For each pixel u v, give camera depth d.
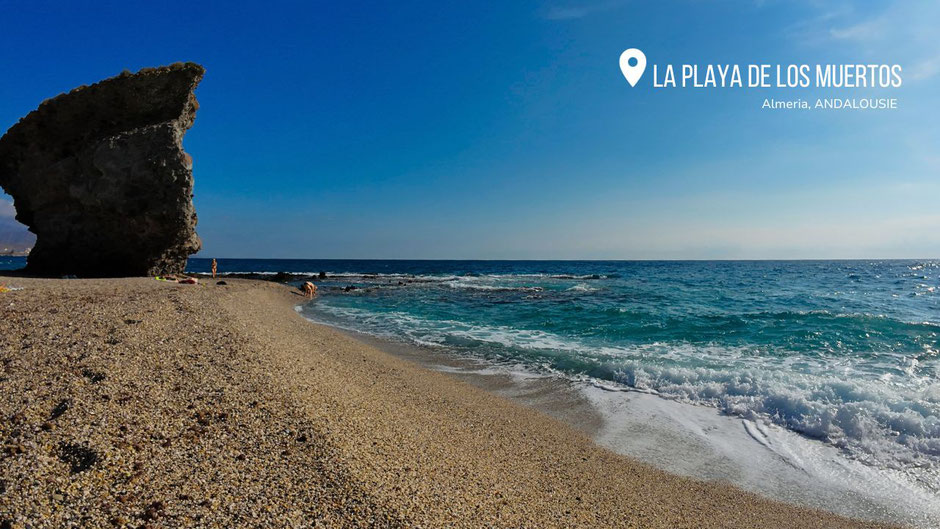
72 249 28.19
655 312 21.19
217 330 9.63
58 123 28.08
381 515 4.14
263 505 4.07
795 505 5.80
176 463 4.53
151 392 5.95
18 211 30.14
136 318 9.53
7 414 4.92
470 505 4.72
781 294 29.61
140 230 27.78
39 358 6.66
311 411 6.16
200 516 3.84
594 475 6.29
